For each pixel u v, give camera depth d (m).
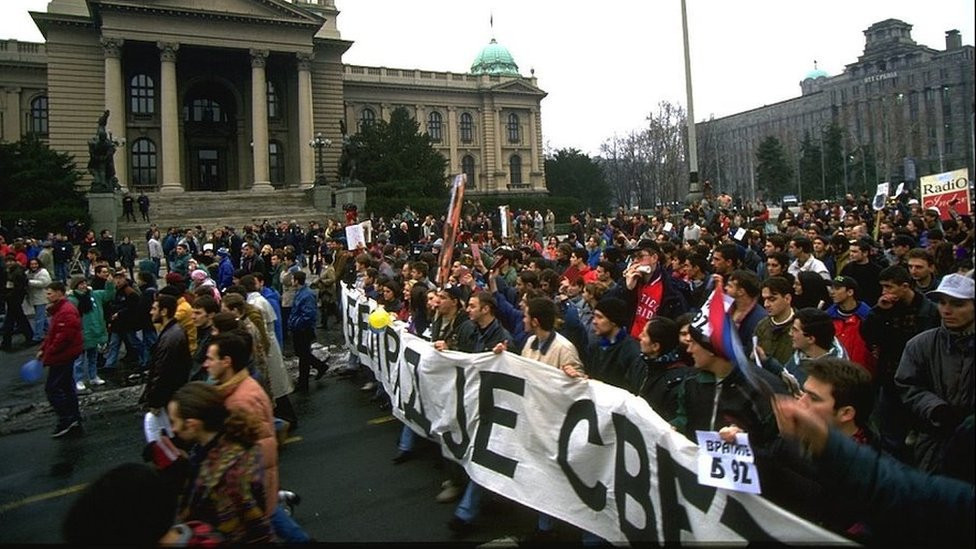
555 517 4.82
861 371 3.40
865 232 11.55
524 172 82.38
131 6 47.72
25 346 15.66
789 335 5.30
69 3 52.03
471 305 6.26
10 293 15.38
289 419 8.39
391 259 15.22
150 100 53.78
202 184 56.78
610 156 106.56
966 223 11.71
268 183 51.69
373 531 5.47
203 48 51.75
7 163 42.38
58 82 49.81
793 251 8.49
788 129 117.94
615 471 4.32
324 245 24.78
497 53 97.62
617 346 5.31
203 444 3.76
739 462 3.29
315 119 59.31
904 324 5.20
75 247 31.22
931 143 97.88
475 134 80.19
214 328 6.38
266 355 7.61
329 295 16.48
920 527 2.63
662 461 3.87
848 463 2.72
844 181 84.00
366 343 10.22
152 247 25.59
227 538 3.56
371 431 8.29
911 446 4.88
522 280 7.76
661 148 78.12
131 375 11.90
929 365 4.29
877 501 2.68
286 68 58.00
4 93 55.84
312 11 58.22
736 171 127.88
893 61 103.88
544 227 41.69
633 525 4.12
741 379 3.80
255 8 52.25
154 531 2.87
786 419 2.86
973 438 2.86
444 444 6.08
